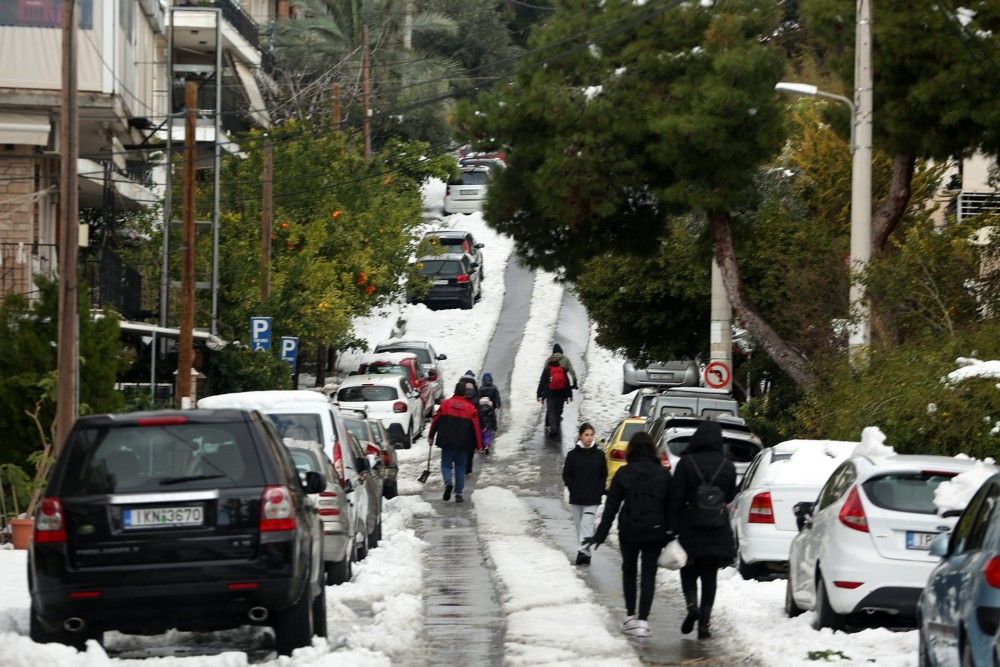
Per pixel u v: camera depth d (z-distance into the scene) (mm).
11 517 64062
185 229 86188
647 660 35750
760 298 99000
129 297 105812
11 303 69875
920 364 58281
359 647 35094
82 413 67438
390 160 164750
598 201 82375
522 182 86000
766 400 103000
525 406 131500
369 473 61188
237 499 32031
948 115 73562
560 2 85562
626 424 83125
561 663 33719
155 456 32344
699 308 111562
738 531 53625
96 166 104625
